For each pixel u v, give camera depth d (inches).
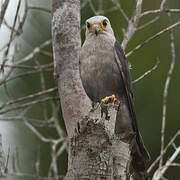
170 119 560.7
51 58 558.6
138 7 421.7
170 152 549.0
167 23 567.5
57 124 460.4
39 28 555.5
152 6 569.6
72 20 388.5
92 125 284.5
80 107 371.6
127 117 408.5
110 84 400.8
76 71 380.5
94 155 282.0
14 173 419.2
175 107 561.9
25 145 535.8
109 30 421.1
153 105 558.6
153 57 560.4
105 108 288.0
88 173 280.7
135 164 371.2
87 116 288.0
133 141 354.9
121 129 411.5
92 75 396.8
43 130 546.3
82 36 557.9
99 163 281.6
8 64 460.1
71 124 369.4
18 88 557.3
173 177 544.1
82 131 285.6
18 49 447.8
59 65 382.6
